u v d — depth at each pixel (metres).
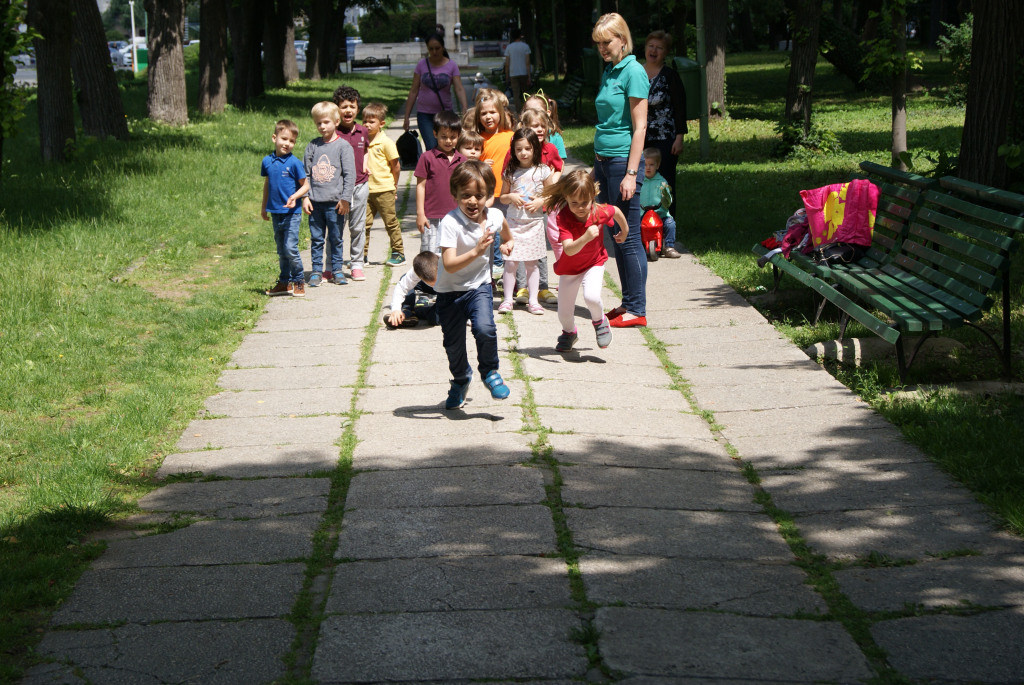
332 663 3.39
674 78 10.56
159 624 3.68
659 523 4.52
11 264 9.45
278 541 4.38
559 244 6.77
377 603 3.80
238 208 13.77
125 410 6.03
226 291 9.27
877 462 5.16
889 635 3.56
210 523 4.59
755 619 3.68
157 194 13.88
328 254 9.57
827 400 6.11
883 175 8.29
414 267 7.45
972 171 11.20
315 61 43.84
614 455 5.34
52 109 16.23
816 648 3.48
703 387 6.50
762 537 4.38
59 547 4.32
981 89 11.04
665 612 3.72
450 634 3.57
